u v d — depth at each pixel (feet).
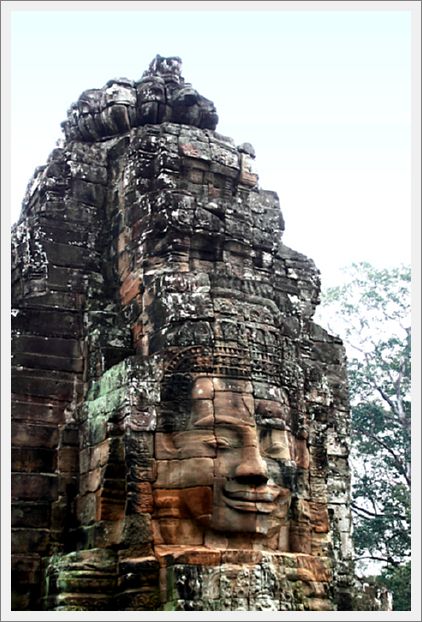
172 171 48.24
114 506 40.83
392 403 93.50
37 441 45.01
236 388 41.83
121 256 48.67
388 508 86.28
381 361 95.96
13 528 43.09
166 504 40.09
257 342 43.42
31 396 45.60
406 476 88.94
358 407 91.50
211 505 39.83
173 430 41.09
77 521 43.55
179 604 37.35
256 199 51.80
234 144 51.24
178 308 43.01
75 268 48.96
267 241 49.67
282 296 50.75
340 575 47.78
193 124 52.11
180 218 46.29
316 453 46.01
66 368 46.65
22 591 42.37
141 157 48.88
